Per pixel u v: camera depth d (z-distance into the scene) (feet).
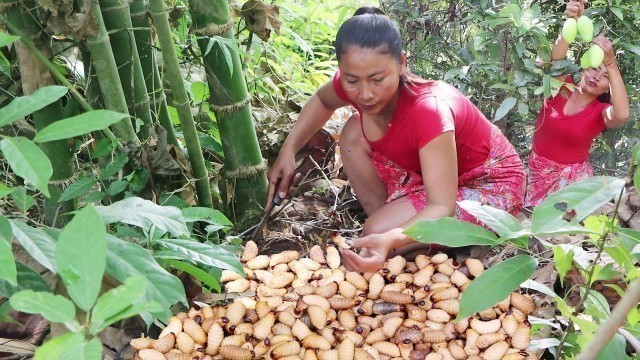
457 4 9.57
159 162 6.94
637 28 8.63
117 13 6.67
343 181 9.61
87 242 2.64
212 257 5.82
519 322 6.15
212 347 5.93
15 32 6.01
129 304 2.52
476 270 6.92
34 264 5.27
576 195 3.80
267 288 6.92
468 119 7.38
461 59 9.43
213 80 7.50
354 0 14.97
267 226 8.31
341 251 6.44
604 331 2.67
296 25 13.98
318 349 5.96
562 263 4.26
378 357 5.99
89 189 6.86
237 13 7.82
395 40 6.33
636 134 9.61
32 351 5.51
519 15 7.95
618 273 4.95
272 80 11.44
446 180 6.77
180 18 8.18
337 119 11.90
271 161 9.24
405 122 6.98
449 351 6.00
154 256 5.72
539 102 9.03
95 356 2.40
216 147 8.32
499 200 7.75
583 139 8.73
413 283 6.91
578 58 8.48
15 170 3.10
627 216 7.72
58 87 3.45
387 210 7.74
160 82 7.52
